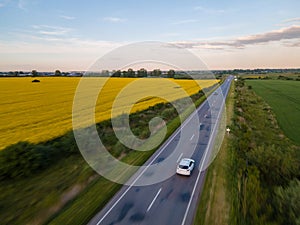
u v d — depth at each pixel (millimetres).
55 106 39312
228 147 23188
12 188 15125
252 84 113000
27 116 32500
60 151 19875
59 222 11820
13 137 23438
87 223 11891
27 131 25609
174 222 12008
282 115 42469
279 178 16391
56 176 16922
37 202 13656
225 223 11797
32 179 16406
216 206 13266
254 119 37375
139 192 14875
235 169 17922
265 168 17016
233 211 12688
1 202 13570
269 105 52906
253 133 30016
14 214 12523
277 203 12812
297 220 11047
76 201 13719
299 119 39406
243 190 14102
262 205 12922
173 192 14867
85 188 15359
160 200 13977
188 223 11930
